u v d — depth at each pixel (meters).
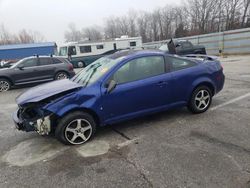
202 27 52.69
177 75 4.89
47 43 33.97
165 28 63.66
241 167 3.23
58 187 3.08
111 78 4.34
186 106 5.30
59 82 5.00
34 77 11.12
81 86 4.29
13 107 7.30
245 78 9.24
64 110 3.98
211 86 5.39
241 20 46.22
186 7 57.81
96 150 3.98
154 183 3.02
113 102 4.32
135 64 4.55
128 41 25.08
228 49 23.94
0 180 3.30
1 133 4.98
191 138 4.17
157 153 3.74
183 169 3.26
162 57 4.82
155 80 4.64
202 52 16.25
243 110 5.38
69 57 23.20
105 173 3.31
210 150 3.72
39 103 4.11
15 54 32.34
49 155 3.90
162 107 4.86
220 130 4.41
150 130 4.62
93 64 5.20
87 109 4.18
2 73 10.44
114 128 4.82
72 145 4.19
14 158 3.88
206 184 2.94
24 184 3.18
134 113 4.58
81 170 3.42
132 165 3.46
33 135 4.75
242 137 4.09
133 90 4.43
